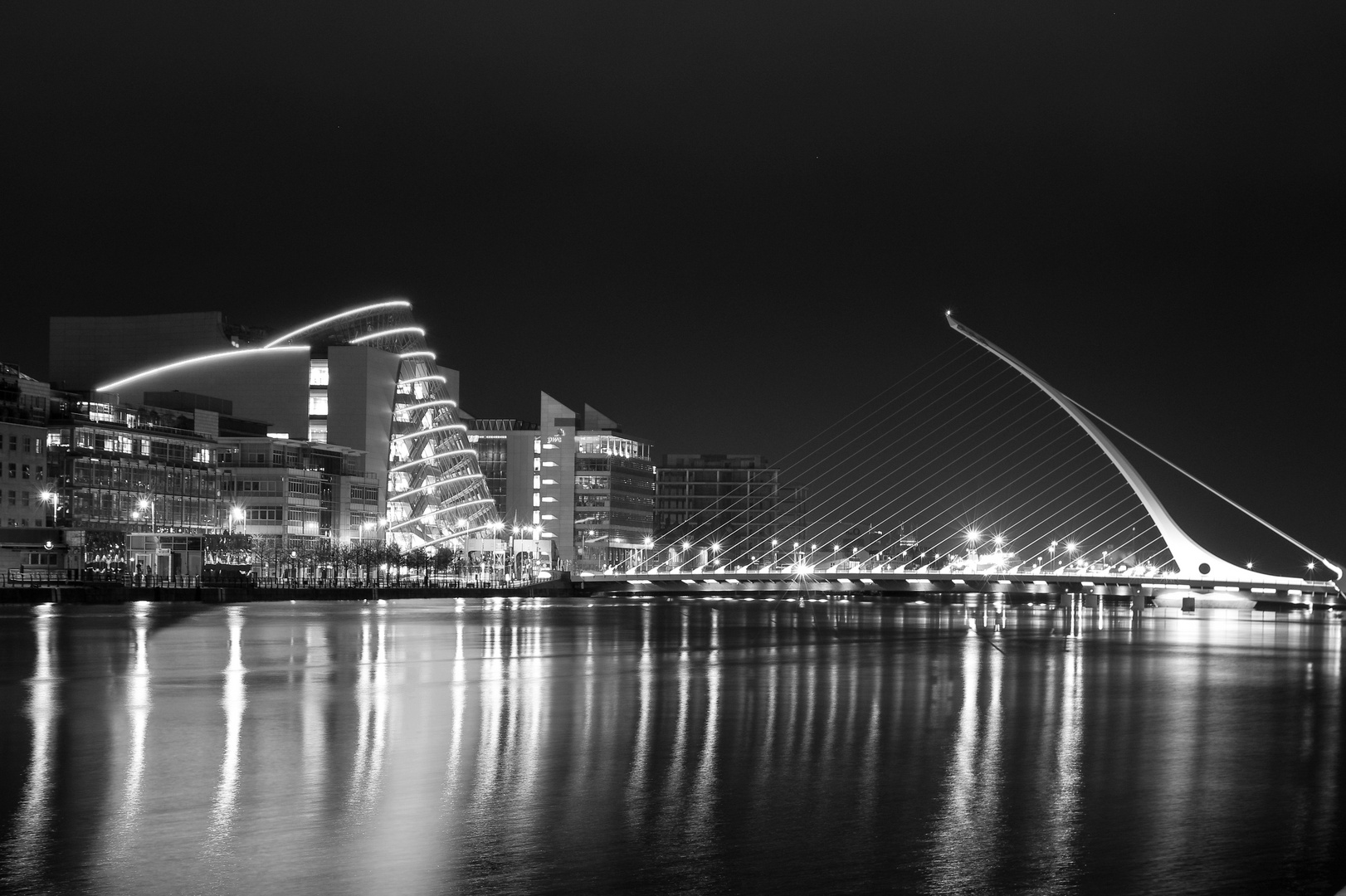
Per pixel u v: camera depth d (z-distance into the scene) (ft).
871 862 120.16
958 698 244.42
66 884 110.22
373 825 130.00
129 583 582.35
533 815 135.13
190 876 112.57
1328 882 116.57
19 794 142.31
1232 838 131.03
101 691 230.89
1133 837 131.03
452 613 565.12
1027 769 166.40
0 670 263.29
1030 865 120.26
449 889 110.01
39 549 596.70
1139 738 196.85
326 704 215.51
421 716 202.90
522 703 221.87
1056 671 315.78
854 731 195.11
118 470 654.12
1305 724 216.13
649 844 124.67
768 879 114.62
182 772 154.30
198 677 255.09
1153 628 634.43
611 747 175.01
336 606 611.47
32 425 611.06
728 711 214.90
